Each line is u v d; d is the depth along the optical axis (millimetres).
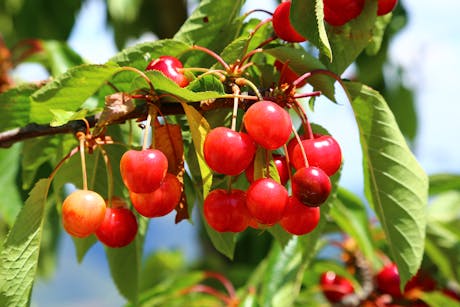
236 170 689
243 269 1231
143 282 1393
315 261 1006
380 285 998
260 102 689
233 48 758
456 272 990
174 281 997
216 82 718
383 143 762
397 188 763
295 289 874
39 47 1139
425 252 1015
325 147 710
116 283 858
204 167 704
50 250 1375
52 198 942
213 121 745
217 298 1029
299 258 930
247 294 954
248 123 685
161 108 720
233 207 707
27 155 834
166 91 707
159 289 990
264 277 927
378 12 767
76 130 736
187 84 737
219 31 788
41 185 712
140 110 723
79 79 733
